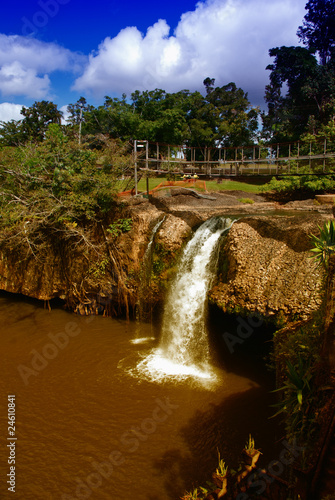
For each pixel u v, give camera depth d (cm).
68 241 1271
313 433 396
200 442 677
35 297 1385
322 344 427
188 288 1023
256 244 876
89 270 1220
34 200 1310
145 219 1145
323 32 2808
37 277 1359
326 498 293
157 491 581
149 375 912
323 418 361
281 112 2894
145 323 1150
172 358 1001
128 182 1555
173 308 1055
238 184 2225
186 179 2023
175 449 666
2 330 1204
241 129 2861
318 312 546
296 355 504
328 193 1611
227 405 774
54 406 804
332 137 1844
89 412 780
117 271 1180
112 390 852
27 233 1254
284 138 2719
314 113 2647
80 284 1258
